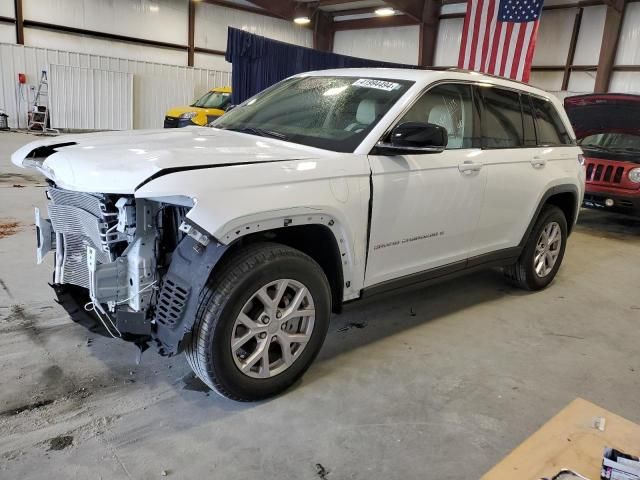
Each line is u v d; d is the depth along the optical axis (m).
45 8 16.30
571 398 2.90
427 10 18.08
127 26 17.94
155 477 2.10
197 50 19.73
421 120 3.18
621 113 7.64
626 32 14.00
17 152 2.83
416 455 2.33
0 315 3.37
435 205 3.23
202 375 2.42
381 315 3.86
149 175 2.16
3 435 2.27
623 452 1.76
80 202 2.51
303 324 2.69
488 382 3.00
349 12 21.31
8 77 15.66
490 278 4.91
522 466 1.68
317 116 3.20
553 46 15.65
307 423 2.50
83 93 16.50
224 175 2.26
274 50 10.80
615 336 3.80
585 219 8.53
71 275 2.71
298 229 2.71
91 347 3.06
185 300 2.26
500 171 3.69
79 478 2.06
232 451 2.28
